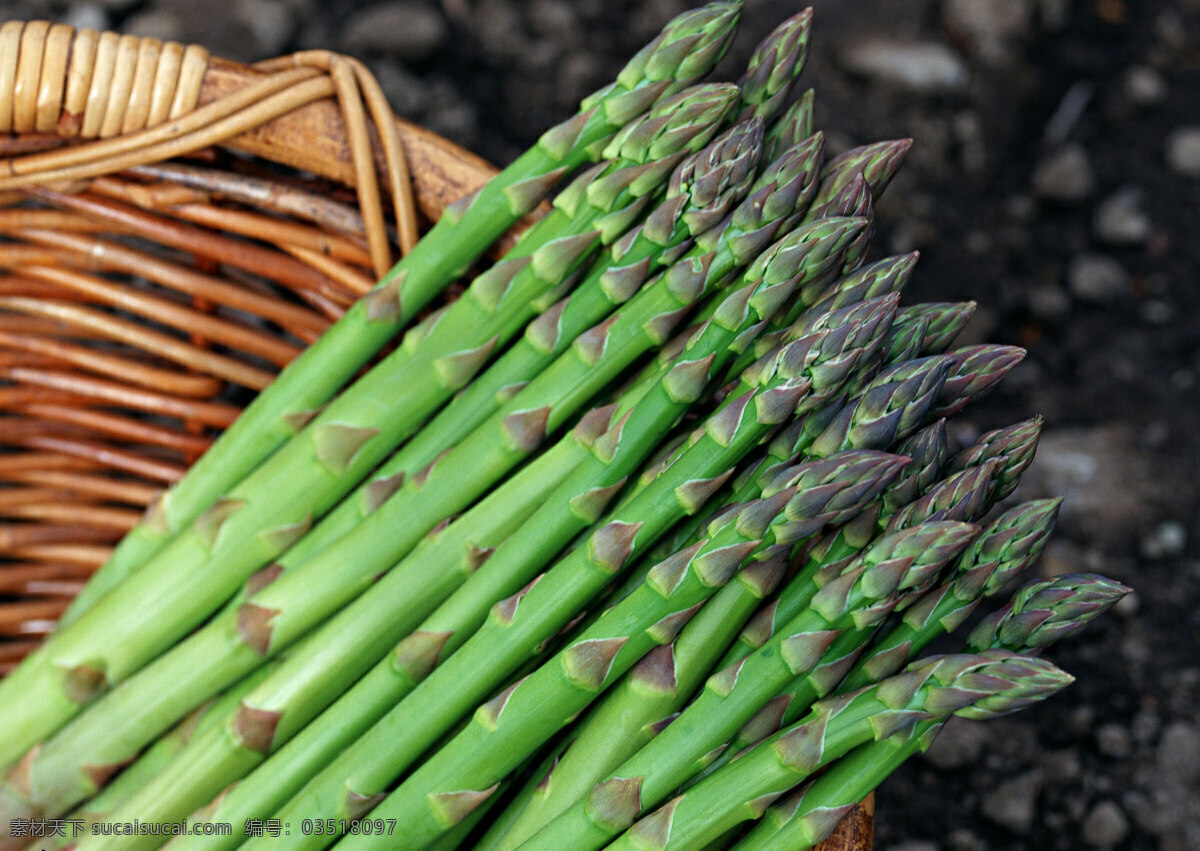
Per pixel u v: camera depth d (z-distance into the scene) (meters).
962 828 0.80
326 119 0.59
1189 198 1.10
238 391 0.83
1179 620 0.90
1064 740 0.84
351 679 0.57
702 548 0.54
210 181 0.60
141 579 0.58
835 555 0.55
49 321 0.65
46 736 0.58
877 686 0.53
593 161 0.57
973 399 0.57
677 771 0.54
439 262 0.58
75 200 0.60
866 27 1.13
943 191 1.08
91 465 0.66
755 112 0.57
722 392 0.58
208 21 0.99
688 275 0.56
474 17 1.07
